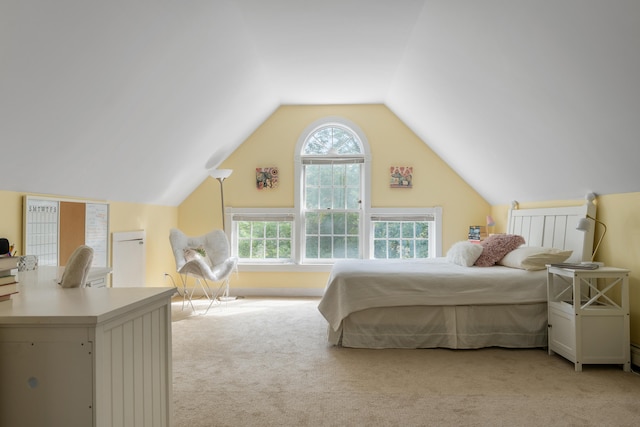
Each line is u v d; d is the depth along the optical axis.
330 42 3.63
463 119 4.00
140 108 2.98
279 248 5.67
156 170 4.16
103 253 3.76
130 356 1.43
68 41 1.97
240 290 5.58
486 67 3.01
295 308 4.79
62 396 1.23
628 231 2.99
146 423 1.54
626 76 2.09
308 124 5.62
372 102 5.52
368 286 3.38
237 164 5.64
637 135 2.40
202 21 2.74
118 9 2.05
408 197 5.54
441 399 2.38
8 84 1.90
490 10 2.46
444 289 3.34
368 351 3.27
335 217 5.67
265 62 4.07
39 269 2.51
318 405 2.29
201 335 3.68
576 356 2.81
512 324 3.34
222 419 2.12
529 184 4.10
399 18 3.18
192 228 5.63
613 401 2.34
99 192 3.62
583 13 1.95
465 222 5.50
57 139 2.54
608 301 3.09
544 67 2.52
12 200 2.63
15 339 1.23
